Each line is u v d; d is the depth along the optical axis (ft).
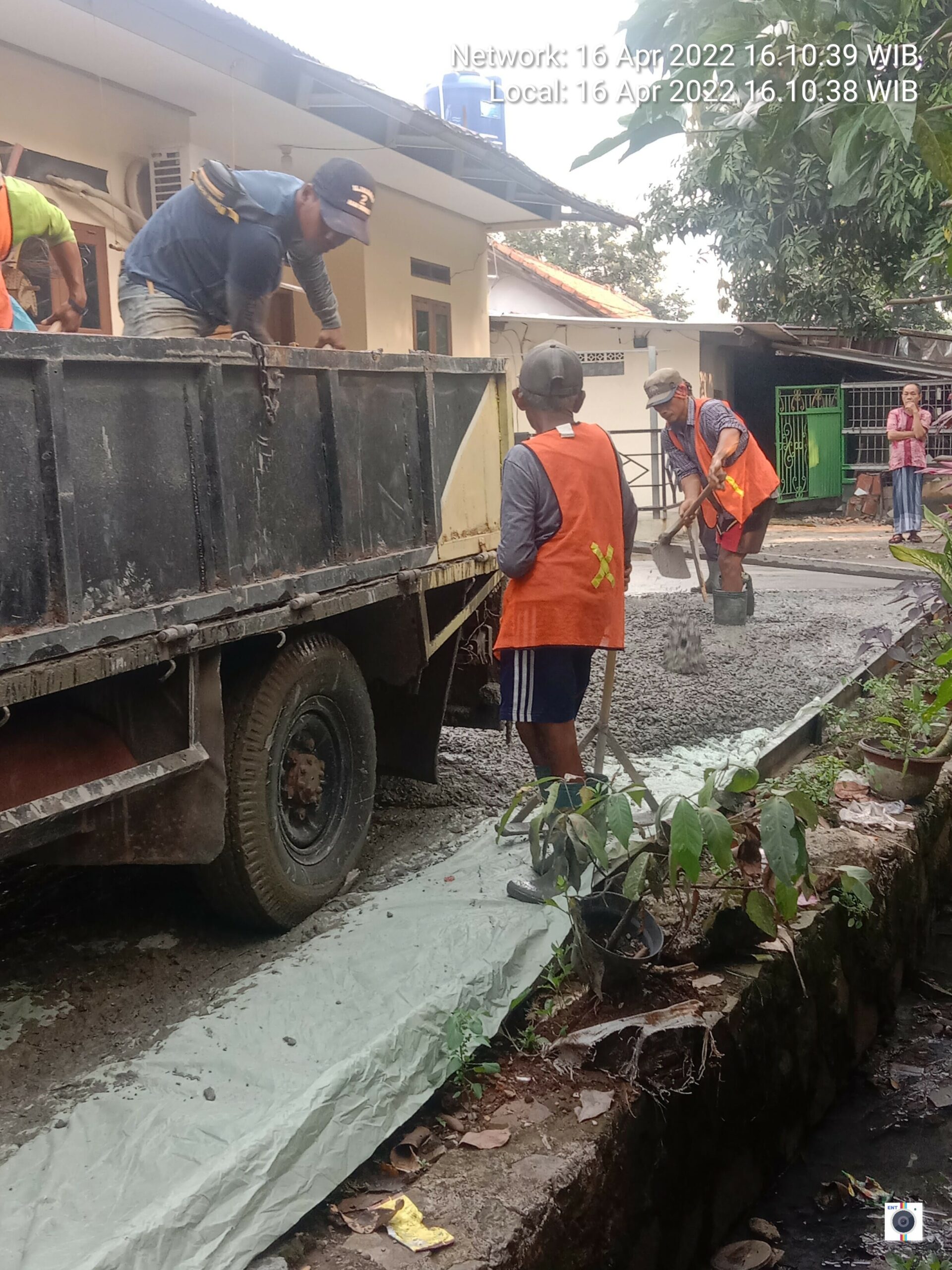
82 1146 8.28
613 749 13.89
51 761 9.54
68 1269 6.91
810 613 29.66
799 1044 12.71
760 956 12.32
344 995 10.39
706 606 30.45
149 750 10.44
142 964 11.32
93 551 9.29
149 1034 9.93
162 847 10.53
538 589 12.63
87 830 9.86
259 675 11.57
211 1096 8.86
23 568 8.63
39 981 10.98
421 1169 8.75
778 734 18.70
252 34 20.48
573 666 12.99
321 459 12.32
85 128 22.29
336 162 13.35
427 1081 9.41
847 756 19.10
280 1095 8.86
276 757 11.71
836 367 68.33
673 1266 10.22
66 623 8.91
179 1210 7.45
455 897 12.60
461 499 15.46
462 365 15.21
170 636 9.84
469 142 27.78
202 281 13.23
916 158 26.25
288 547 11.77
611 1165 9.31
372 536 13.21
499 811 15.78
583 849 10.84
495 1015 10.41
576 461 12.68
